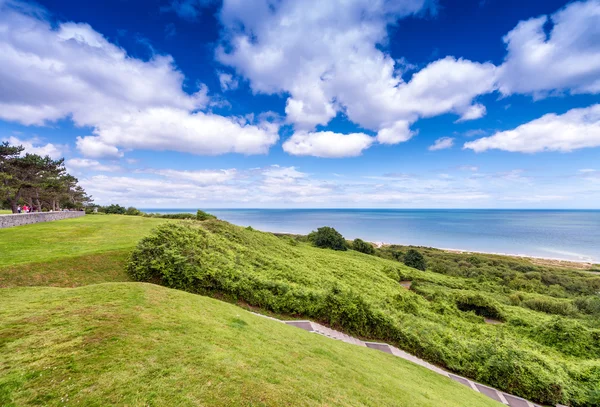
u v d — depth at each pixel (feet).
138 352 15.34
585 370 36.73
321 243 150.30
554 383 32.37
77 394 11.43
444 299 73.72
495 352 36.24
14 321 17.90
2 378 11.80
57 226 65.46
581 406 32.42
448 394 25.50
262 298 37.91
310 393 15.85
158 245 40.09
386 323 38.34
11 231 55.01
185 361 15.40
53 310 20.25
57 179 112.78
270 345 21.88
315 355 22.99
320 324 37.47
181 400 12.09
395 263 142.41
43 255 37.14
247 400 13.17
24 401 10.71
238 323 24.61
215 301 30.50
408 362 31.94
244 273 40.78
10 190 83.30
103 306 21.39
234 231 75.82
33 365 12.96
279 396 14.38
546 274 155.94
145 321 19.70
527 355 36.96
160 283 35.83
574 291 131.85
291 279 49.57
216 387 13.58
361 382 20.36
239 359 17.33
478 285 116.47
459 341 38.75
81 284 32.32
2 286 28.68
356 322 37.83
